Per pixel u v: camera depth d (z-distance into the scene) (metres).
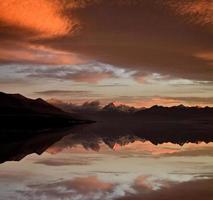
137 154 44.25
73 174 28.86
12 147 51.66
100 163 35.72
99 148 51.69
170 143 62.44
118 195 21.22
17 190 22.53
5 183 24.94
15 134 89.12
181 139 74.25
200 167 32.44
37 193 21.67
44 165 34.25
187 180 26.02
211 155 42.81
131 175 28.28
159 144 60.03
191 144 59.91
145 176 27.81
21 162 36.47
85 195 21.27
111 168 32.16
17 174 28.92
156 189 22.83
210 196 20.92
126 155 43.16
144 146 55.94
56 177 27.42
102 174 28.81
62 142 61.97
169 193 21.66
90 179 26.53
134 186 23.88
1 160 37.88
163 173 29.17
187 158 39.75
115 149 50.50
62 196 20.95
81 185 24.22
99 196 20.98
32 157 40.72
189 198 20.45
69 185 24.17
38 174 28.89
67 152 46.28
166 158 40.00
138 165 34.06
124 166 33.47
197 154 44.09
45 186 23.81
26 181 25.70
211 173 29.05
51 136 80.44
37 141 63.81
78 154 43.91
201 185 24.06
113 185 24.20
